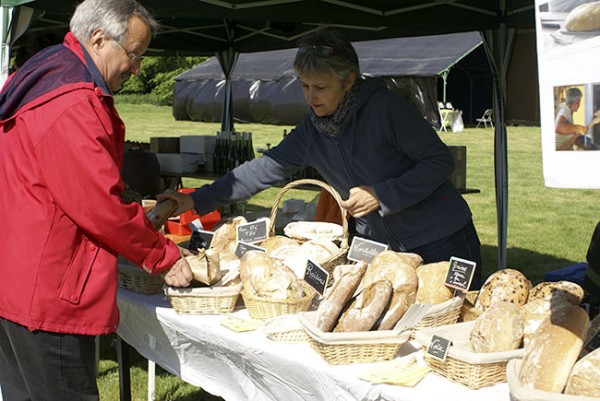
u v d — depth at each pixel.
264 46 6.98
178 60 38.53
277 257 2.47
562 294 1.79
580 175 1.27
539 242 7.51
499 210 4.70
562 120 1.29
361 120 2.56
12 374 2.20
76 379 2.06
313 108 2.59
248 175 2.89
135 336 2.60
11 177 1.98
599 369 1.37
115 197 1.94
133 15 2.00
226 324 2.14
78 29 1.99
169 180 6.15
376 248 2.33
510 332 1.68
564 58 1.28
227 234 2.77
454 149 5.08
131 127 21.84
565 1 1.27
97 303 2.02
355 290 1.93
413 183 2.49
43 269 1.94
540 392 1.34
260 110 19.97
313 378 1.83
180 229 3.57
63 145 1.88
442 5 4.22
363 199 2.46
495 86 4.53
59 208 1.94
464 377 1.66
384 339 1.81
